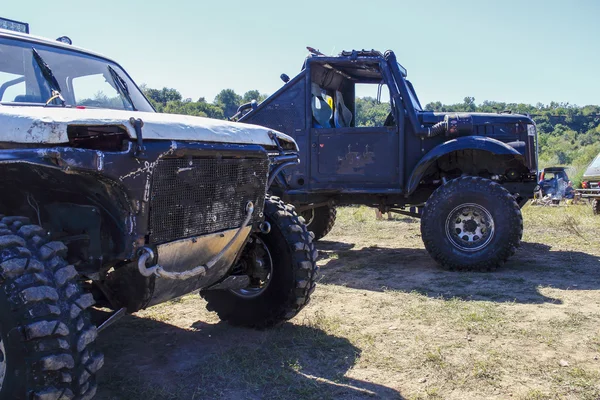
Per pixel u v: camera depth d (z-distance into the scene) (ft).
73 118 8.40
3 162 8.21
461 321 14.39
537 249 25.80
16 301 7.61
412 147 23.21
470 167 23.36
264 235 13.50
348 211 43.45
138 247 9.25
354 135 23.50
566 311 15.23
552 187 66.54
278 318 13.57
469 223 21.07
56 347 7.70
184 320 15.06
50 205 10.02
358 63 23.82
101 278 10.41
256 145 10.97
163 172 9.19
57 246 8.57
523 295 17.06
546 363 11.57
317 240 29.32
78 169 8.23
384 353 12.28
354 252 26.04
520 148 22.67
